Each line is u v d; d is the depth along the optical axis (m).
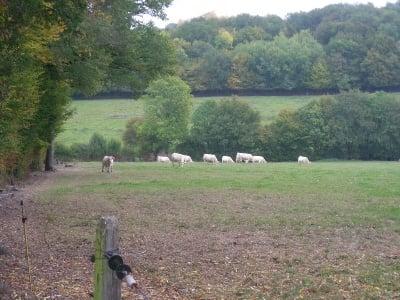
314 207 17.84
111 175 32.16
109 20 24.48
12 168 24.88
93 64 24.45
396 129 76.50
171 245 11.62
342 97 77.56
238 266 9.77
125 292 8.03
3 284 7.72
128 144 77.88
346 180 28.17
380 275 9.01
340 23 119.94
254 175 31.95
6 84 13.09
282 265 9.85
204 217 15.58
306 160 56.41
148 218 15.36
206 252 10.97
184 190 23.05
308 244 11.88
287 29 137.38
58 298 7.48
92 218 15.16
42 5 10.49
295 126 75.88
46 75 25.27
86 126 89.00
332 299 7.69
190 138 78.12
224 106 77.94
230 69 110.81
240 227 13.98
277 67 109.81
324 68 108.19
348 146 77.94
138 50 29.52
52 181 27.75
